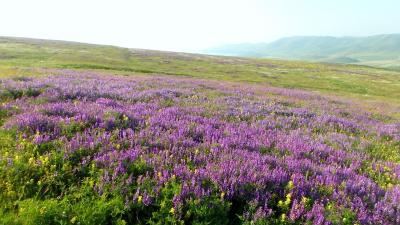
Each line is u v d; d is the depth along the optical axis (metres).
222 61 170.88
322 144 10.26
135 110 12.15
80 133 8.46
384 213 5.84
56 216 5.14
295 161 7.71
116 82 23.00
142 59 138.38
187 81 34.06
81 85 18.53
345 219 5.39
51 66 59.62
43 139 7.55
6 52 109.44
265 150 8.83
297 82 94.88
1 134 8.12
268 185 6.21
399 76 141.88
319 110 19.80
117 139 8.08
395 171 8.54
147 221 5.26
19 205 5.33
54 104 11.72
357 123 16.55
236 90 28.55
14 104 11.87
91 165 6.56
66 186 6.01
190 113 12.99
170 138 8.45
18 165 6.24
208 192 5.67
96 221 5.16
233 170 6.44
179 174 6.26
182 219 5.32
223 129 10.55
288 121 14.14
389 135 14.05
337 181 6.89
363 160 9.27
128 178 6.07
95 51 159.88
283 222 5.32
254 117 14.05
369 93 80.56
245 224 5.27
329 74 132.50
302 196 5.91
